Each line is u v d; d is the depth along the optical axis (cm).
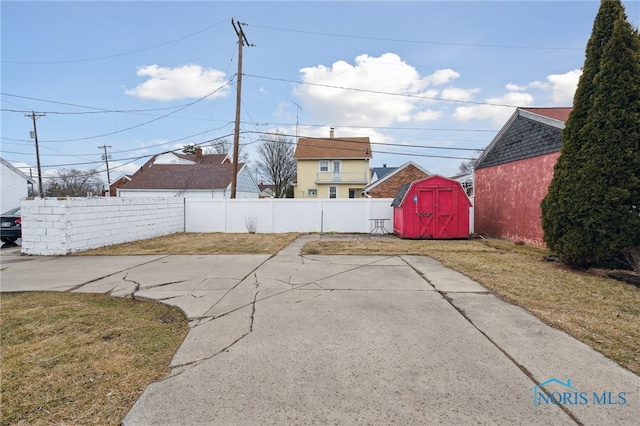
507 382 226
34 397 213
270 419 188
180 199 1338
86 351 280
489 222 1159
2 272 608
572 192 586
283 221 1346
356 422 185
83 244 862
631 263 532
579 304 393
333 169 2758
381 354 269
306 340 298
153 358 268
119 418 192
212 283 509
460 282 502
